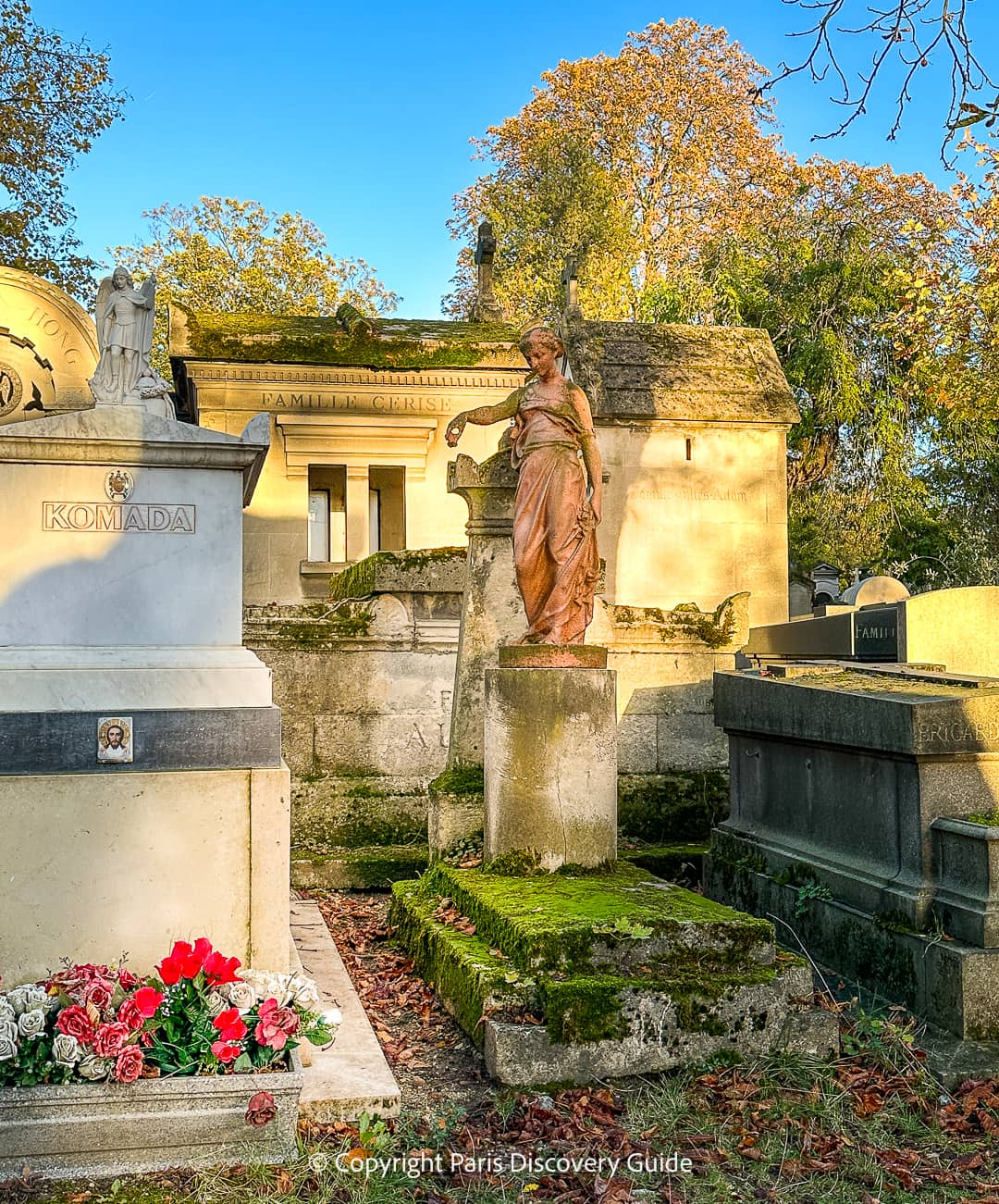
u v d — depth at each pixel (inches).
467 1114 186.9
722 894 308.3
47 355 311.0
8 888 184.9
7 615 192.9
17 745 186.2
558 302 1161.4
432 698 364.5
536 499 269.4
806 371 1055.0
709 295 1103.6
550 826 261.1
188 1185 159.3
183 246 1379.2
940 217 906.7
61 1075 163.0
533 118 1350.9
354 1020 218.8
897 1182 168.9
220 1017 169.3
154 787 191.2
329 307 1433.3
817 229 1128.8
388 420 575.5
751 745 307.4
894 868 239.8
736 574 655.8
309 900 319.3
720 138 1338.6
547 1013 198.1
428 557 366.6
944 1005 214.2
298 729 356.5
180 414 633.0
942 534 1082.7
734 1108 188.1
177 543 200.7
